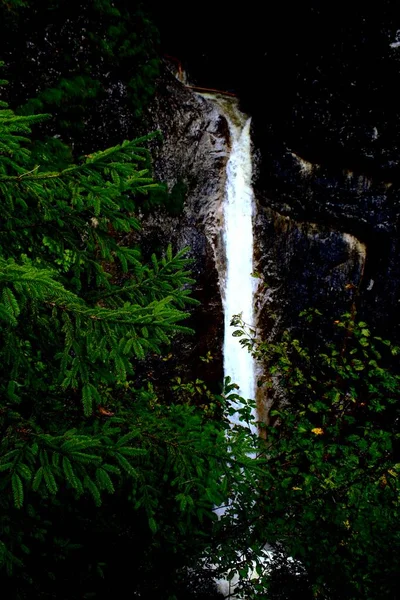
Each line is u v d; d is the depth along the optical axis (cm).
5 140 175
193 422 263
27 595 203
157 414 276
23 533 179
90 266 228
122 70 618
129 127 609
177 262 241
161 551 249
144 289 233
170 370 655
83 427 192
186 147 706
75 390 230
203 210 725
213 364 720
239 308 758
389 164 730
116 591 239
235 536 257
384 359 774
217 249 733
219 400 331
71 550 233
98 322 160
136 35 651
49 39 516
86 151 546
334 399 336
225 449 208
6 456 149
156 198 642
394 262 763
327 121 744
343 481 270
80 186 192
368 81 709
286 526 257
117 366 161
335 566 243
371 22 689
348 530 255
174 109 703
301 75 758
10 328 180
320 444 288
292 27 756
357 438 286
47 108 502
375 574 240
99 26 586
